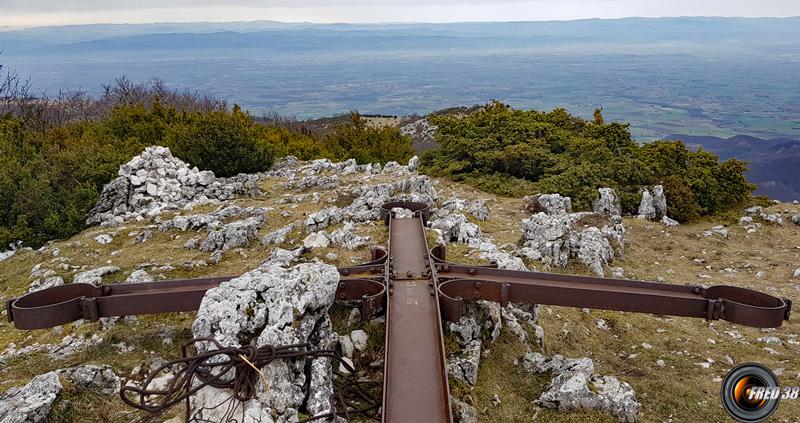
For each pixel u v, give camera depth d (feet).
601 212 65.57
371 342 25.13
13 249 50.26
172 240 45.52
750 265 53.26
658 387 29.12
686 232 63.26
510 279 27.40
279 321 20.88
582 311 38.47
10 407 19.54
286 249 40.09
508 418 23.62
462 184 74.38
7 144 73.36
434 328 22.88
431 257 29.60
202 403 19.17
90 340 26.58
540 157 75.66
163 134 93.66
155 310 24.52
